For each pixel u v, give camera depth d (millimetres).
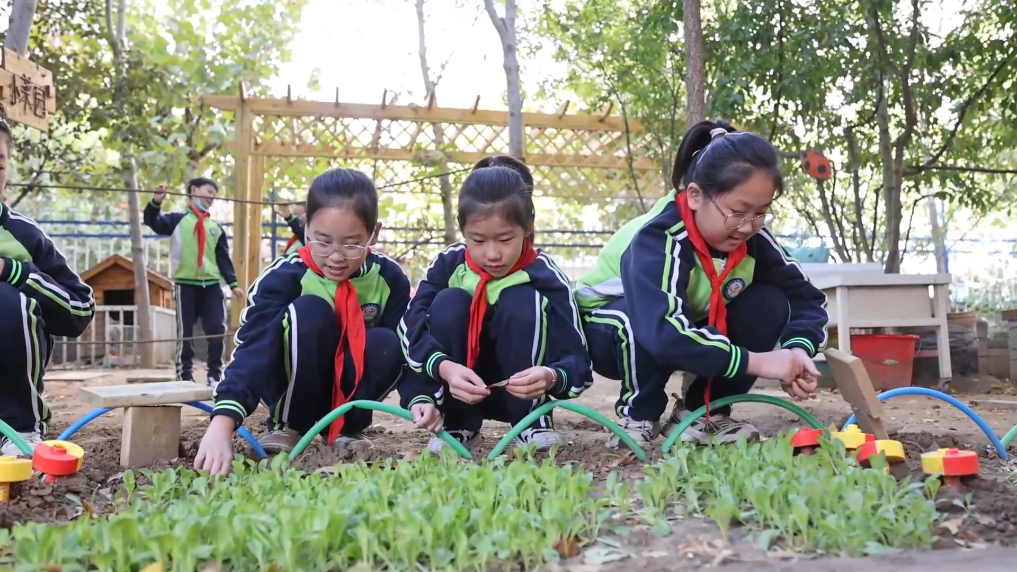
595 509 1738
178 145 11297
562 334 2756
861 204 8141
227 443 2404
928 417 4238
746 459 2098
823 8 6742
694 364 2516
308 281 2846
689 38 5637
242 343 2689
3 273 2732
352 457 2646
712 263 2660
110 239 11812
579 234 12148
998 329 9164
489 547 1475
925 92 6852
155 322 9836
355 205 2693
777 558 1566
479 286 2764
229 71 11992
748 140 2529
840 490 1781
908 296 5695
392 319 3039
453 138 9836
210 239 6859
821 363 5949
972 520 1796
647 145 9133
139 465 2592
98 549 1565
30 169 8320
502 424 3961
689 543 1656
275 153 9641
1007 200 10438
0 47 4465
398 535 1528
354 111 9477
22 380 2744
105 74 8305
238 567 1515
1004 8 6496
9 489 2086
